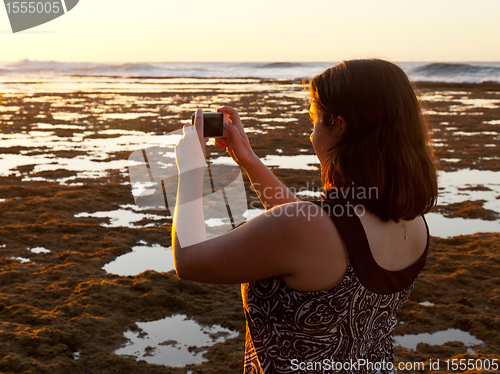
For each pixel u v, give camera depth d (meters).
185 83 56.41
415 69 55.97
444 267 5.02
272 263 1.00
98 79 67.00
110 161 11.28
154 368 3.18
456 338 3.68
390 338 1.24
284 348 1.08
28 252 5.38
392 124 1.02
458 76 53.50
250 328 1.13
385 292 1.08
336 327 1.05
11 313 3.81
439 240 5.93
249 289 1.11
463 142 14.04
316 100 1.10
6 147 13.06
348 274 1.01
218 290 4.46
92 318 3.77
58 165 10.74
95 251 5.45
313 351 1.06
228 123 1.52
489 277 4.73
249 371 1.23
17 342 3.33
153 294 4.21
